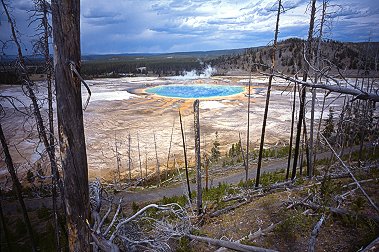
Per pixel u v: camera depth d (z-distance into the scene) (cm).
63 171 453
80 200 464
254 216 992
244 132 3719
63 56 409
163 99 6166
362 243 670
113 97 6312
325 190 987
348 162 1691
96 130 3866
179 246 845
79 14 419
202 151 3122
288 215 899
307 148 1628
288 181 1555
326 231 765
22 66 845
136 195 2031
